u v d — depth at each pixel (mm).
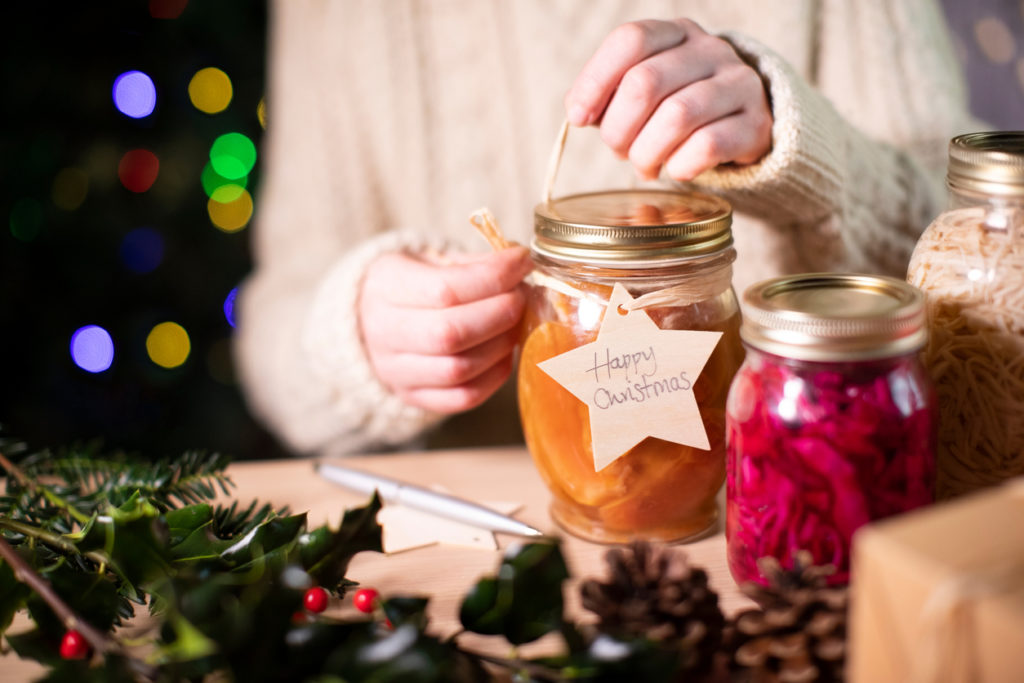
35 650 568
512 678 570
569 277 666
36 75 1304
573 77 1069
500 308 717
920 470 582
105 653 541
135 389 1504
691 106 677
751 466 596
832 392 572
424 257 833
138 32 1365
